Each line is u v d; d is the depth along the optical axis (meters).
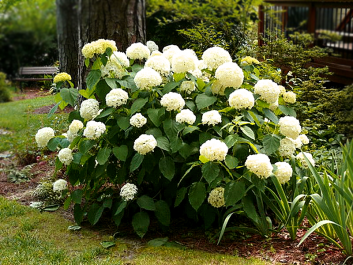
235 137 3.25
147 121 3.59
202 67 3.77
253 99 3.30
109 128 3.61
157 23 7.91
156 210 3.43
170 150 3.42
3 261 3.07
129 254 3.19
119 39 4.89
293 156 3.55
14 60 8.05
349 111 5.26
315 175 3.07
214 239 3.37
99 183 3.90
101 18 4.86
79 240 3.46
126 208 3.76
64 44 5.43
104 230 3.65
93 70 3.57
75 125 3.57
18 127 6.46
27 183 4.91
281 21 9.81
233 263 2.97
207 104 3.40
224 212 3.61
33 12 7.99
